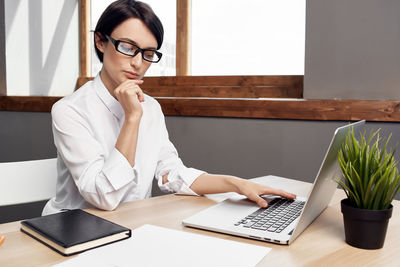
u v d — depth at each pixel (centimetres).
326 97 193
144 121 137
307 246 77
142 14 114
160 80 271
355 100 182
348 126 83
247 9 240
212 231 85
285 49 229
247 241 79
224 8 248
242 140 219
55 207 129
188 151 238
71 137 115
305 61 198
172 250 72
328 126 192
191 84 259
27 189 127
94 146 115
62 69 309
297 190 126
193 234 81
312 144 197
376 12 176
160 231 82
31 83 299
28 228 80
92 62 313
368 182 75
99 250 72
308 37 196
